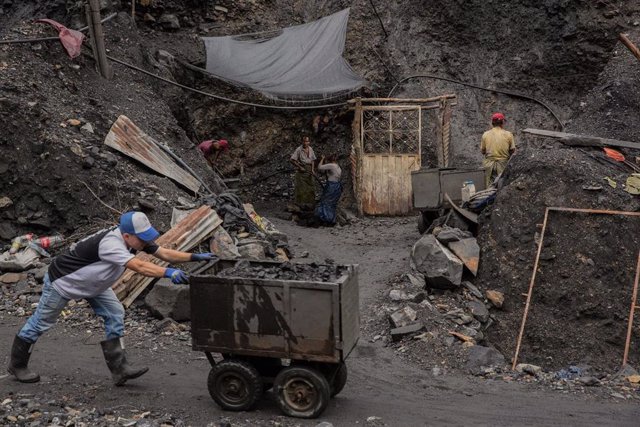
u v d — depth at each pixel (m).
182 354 7.14
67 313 8.10
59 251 9.38
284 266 5.73
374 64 18.16
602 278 9.40
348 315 5.49
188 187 11.38
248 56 16.98
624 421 5.88
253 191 18.00
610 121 13.47
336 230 14.59
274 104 18.12
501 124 12.34
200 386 6.24
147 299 8.16
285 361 6.88
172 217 9.71
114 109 12.31
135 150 11.12
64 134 10.59
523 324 8.91
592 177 10.12
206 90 17.73
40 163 10.06
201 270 5.68
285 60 16.56
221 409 5.66
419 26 18.31
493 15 17.83
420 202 11.78
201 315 5.54
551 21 17.34
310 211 15.60
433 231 10.57
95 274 5.64
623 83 14.37
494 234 10.09
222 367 5.57
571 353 9.00
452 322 8.71
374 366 7.34
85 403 5.68
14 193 9.97
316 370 5.46
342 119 17.88
